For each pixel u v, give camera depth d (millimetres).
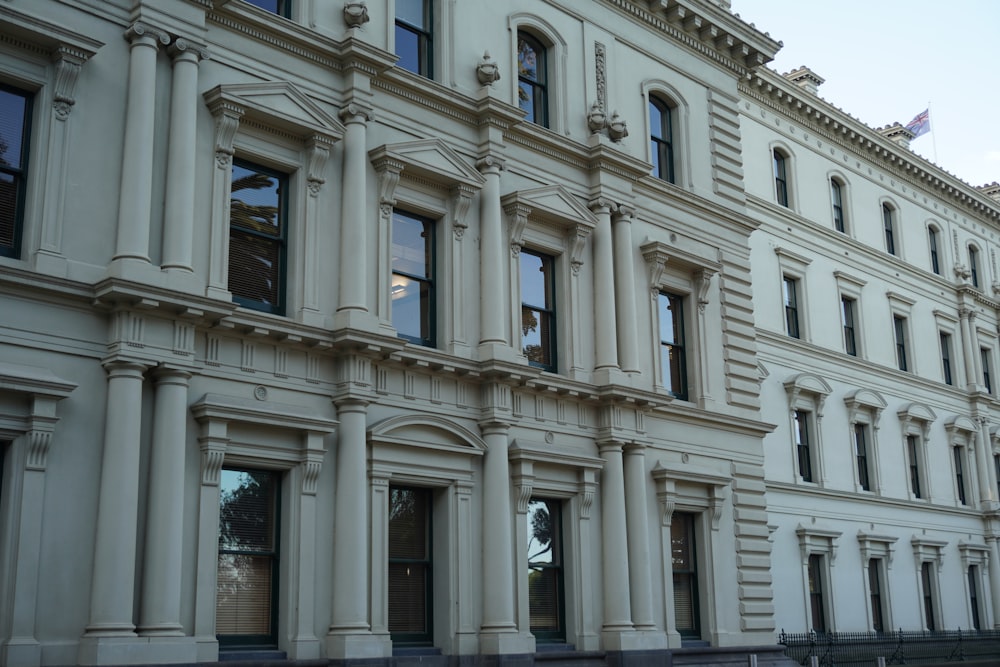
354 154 23719
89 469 18953
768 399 44000
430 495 24594
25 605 17766
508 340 26266
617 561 26875
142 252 19844
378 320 23250
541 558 26344
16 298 18688
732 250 33156
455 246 25594
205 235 21188
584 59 30172
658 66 32562
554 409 26906
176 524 19375
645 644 26656
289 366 22109
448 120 26312
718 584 29672
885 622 47031
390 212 24375
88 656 18000
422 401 24172
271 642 21156
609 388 27375
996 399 58500
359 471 22234
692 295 31500
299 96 22938
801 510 44062
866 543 46656
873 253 52375
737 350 32375
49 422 18453
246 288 22156
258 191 22750
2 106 19422
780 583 42125
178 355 19922
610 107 30531
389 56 24484
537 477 25938
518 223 26797
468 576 24156
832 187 51938
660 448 29156
